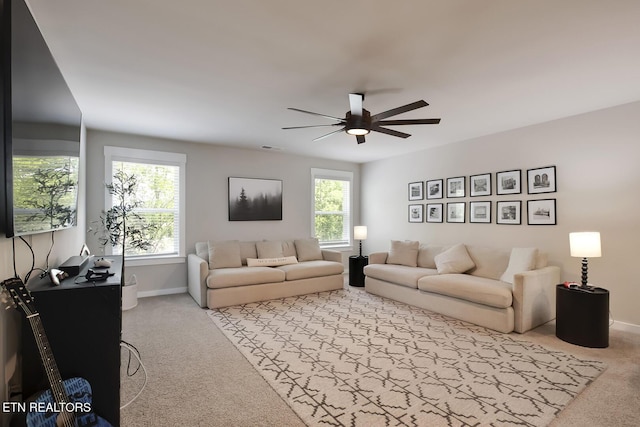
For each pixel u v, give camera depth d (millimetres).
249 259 4945
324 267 5047
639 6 1765
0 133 1185
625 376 2391
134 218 4609
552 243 3900
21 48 1307
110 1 1721
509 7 1776
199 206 5125
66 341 1483
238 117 3758
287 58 2371
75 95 3070
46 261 1966
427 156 5496
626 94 3088
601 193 3510
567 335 3043
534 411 1959
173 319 3678
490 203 4555
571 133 3742
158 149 4770
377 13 1839
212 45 2191
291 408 1983
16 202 1256
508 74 2645
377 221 6555
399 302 4430
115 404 1543
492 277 4004
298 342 3021
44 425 1232
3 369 1252
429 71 2582
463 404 2033
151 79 2723
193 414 1915
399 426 1818
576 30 2008
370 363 2602
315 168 6359
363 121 2838
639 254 3256
